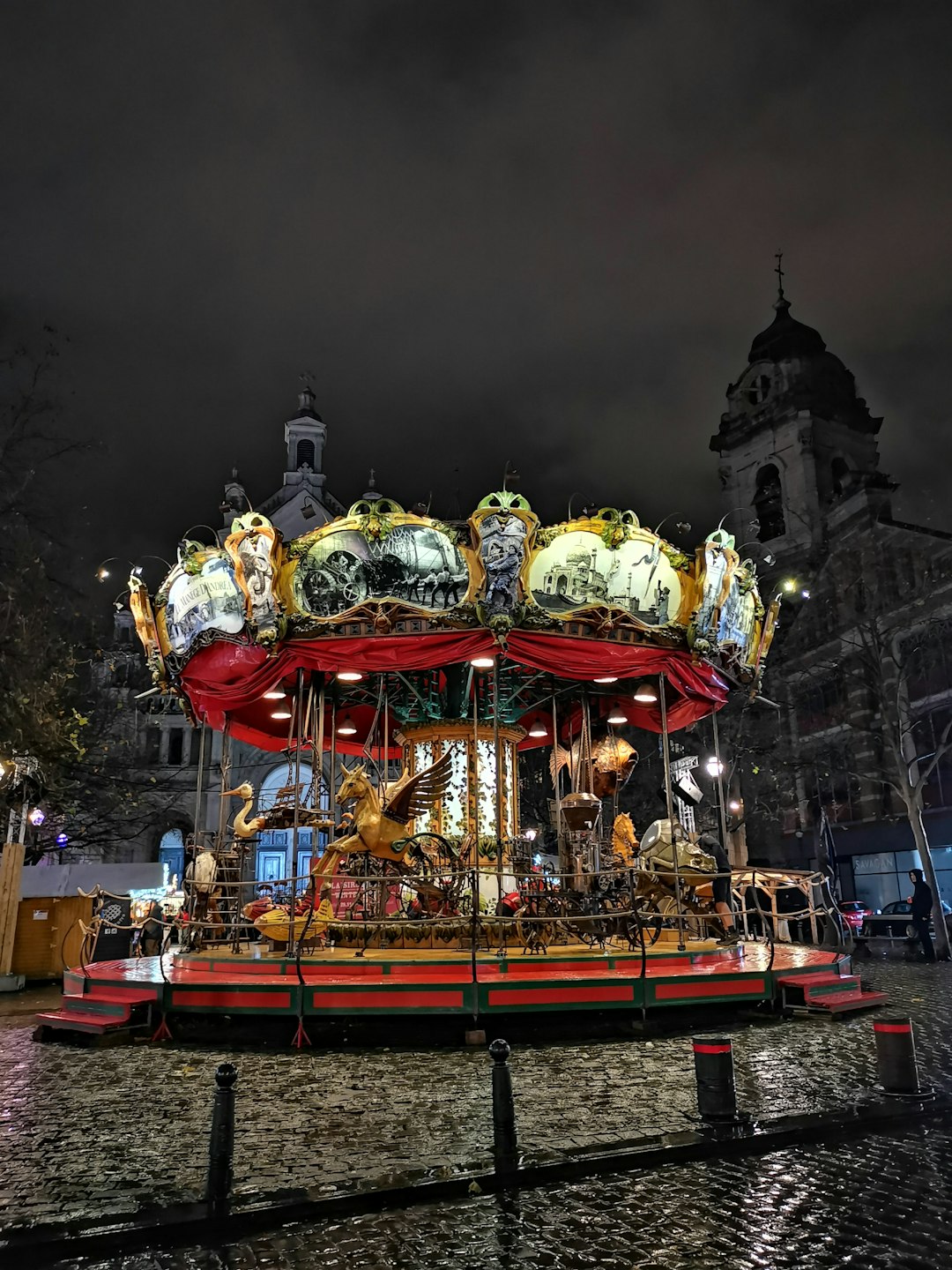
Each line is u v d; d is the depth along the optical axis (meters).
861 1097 7.82
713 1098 7.14
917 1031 11.30
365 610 13.02
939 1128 7.18
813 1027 11.60
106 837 33.84
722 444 50.19
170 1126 7.28
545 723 19.39
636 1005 11.04
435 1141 6.72
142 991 11.45
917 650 34.22
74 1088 8.70
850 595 37.44
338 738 20.38
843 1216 5.36
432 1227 5.35
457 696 15.76
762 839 43.34
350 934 13.42
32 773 20.83
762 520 48.09
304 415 45.00
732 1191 5.82
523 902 14.00
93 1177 6.09
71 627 26.48
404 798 12.92
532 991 10.74
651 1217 5.41
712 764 20.05
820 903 21.80
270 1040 10.73
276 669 13.86
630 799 39.75
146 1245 5.14
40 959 18.84
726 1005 11.94
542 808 34.75
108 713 32.84
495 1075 6.52
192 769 41.62
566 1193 5.85
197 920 14.02
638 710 18.34
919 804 25.92
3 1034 12.36
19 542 23.33
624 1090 8.25
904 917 29.77
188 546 14.34
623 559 13.35
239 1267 4.86
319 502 42.91
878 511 37.62
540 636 13.34
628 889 14.13
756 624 15.98
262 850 38.03
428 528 12.94
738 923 20.27
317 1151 6.54
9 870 18.50
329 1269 4.82
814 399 47.25
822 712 39.78
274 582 13.07
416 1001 10.56
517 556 12.73
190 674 14.82
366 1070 9.33
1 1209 5.52
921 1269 4.64
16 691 23.69
